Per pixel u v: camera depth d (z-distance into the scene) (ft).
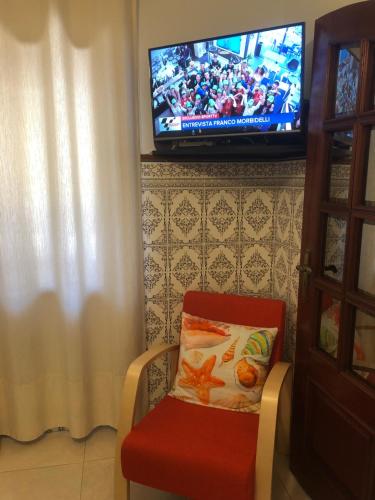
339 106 4.53
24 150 5.56
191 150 5.58
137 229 6.00
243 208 6.40
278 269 6.46
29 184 5.68
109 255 6.04
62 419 6.68
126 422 4.73
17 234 5.72
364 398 4.20
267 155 5.64
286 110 4.98
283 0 6.00
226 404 5.18
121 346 6.28
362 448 4.28
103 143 5.69
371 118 3.93
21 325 5.98
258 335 5.35
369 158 4.17
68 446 6.40
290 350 6.14
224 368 5.24
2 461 6.05
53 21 5.28
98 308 6.30
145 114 6.06
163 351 5.48
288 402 5.87
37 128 5.54
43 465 5.98
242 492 3.98
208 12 5.94
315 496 5.17
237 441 4.49
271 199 6.43
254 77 5.03
